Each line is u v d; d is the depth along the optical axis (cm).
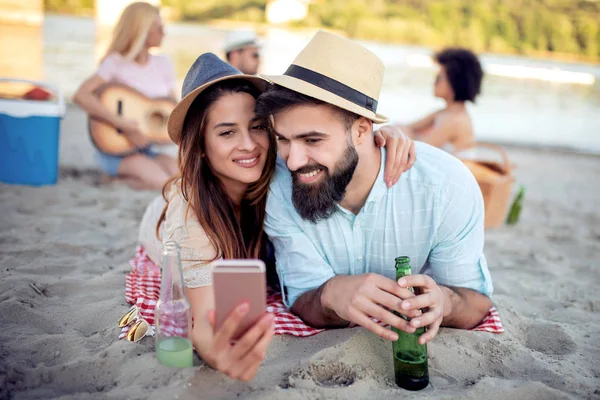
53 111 502
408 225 249
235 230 258
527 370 236
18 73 1073
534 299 324
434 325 214
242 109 237
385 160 242
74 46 1633
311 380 215
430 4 2883
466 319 252
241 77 238
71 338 243
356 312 218
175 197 254
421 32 2855
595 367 243
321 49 223
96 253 357
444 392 214
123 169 534
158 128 548
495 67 2259
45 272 319
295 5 2786
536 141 1079
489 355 242
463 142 501
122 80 531
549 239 464
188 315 220
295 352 240
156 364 220
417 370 214
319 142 216
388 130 256
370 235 252
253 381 216
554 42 2881
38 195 475
